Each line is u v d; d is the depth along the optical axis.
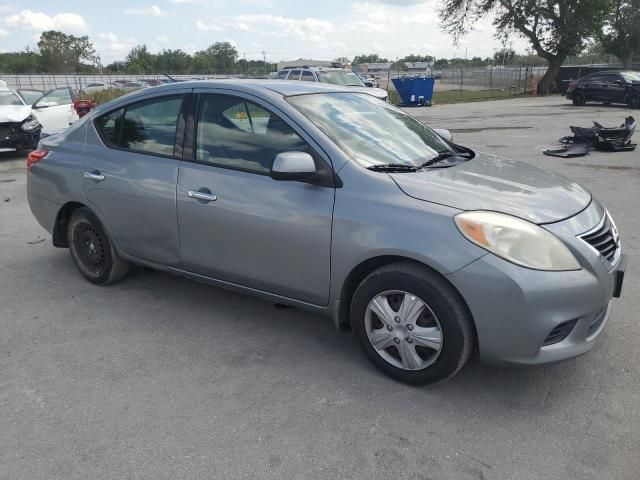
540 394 3.07
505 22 36.66
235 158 3.62
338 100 3.86
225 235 3.62
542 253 2.76
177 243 3.93
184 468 2.55
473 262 2.76
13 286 4.74
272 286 3.55
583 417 2.87
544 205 3.00
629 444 2.65
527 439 2.71
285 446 2.69
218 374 3.34
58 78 45.19
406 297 3.02
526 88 40.03
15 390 3.19
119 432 2.81
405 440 2.72
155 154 4.02
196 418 2.91
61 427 2.85
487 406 2.98
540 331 2.75
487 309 2.77
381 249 2.98
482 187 3.12
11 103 12.49
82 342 3.75
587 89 24.95
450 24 39.09
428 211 2.91
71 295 4.53
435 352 3.02
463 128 16.33
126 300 4.42
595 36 37.00
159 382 3.26
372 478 2.48
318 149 3.29
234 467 2.55
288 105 3.49
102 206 4.32
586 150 10.73
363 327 3.25
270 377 3.29
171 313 4.18
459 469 2.52
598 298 2.86
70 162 4.49
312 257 3.28
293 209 3.29
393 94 32.81
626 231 5.87
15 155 12.65
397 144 3.62
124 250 4.37
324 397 3.08
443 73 50.53
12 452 2.67
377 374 3.30
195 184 3.72
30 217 7.02
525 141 12.95
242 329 3.91
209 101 3.80
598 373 3.25
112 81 43.34
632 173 8.85
